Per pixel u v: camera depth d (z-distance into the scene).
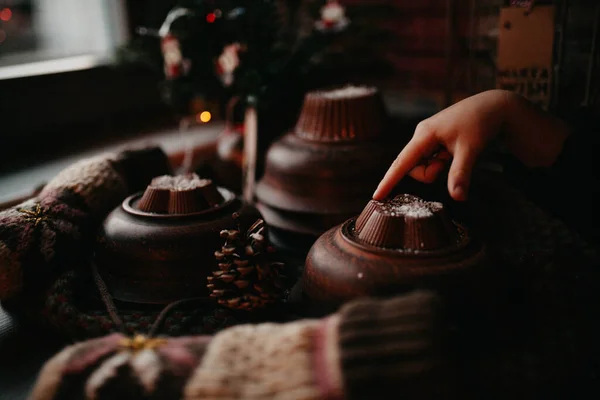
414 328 0.31
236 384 0.31
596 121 0.50
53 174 0.77
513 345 0.41
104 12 1.04
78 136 0.96
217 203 0.52
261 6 0.76
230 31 0.77
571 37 0.61
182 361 0.33
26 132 0.91
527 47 0.58
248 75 0.73
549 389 0.38
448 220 0.44
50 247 0.48
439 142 0.45
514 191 0.66
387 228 0.42
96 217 0.53
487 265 0.42
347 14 0.83
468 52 0.74
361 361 0.31
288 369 0.31
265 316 0.45
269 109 0.78
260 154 0.78
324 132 0.60
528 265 0.52
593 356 0.40
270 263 0.45
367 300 0.34
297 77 0.78
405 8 0.95
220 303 0.45
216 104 0.85
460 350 0.38
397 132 0.64
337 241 0.44
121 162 0.58
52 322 0.47
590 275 0.50
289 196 0.60
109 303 0.45
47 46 1.03
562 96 0.61
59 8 1.03
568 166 0.48
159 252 0.47
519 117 0.45
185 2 0.77
